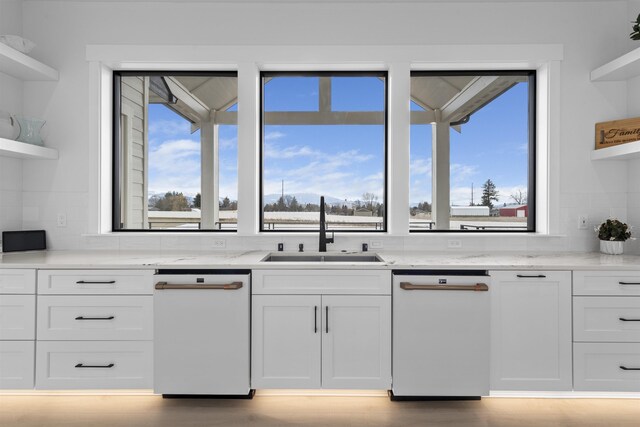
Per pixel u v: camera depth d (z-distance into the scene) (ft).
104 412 6.59
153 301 6.62
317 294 6.65
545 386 6.61
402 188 8.43
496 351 6.61
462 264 6.66
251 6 8.44
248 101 8.44
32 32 8.50
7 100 8.10
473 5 8.39
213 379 6.56
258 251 8.50
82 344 6.63
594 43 8.36
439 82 9.71
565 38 8.38
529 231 8.86
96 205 8.50
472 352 6.54
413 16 8.42
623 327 6.56
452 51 8.37
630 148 7.20
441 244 8.54
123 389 6.67
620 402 6.93
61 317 6.63
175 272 6.72
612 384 6.58
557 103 8.34
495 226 9.37
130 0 8.45
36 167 8.52
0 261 6.86
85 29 8.47
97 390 7.21
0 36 7.48
